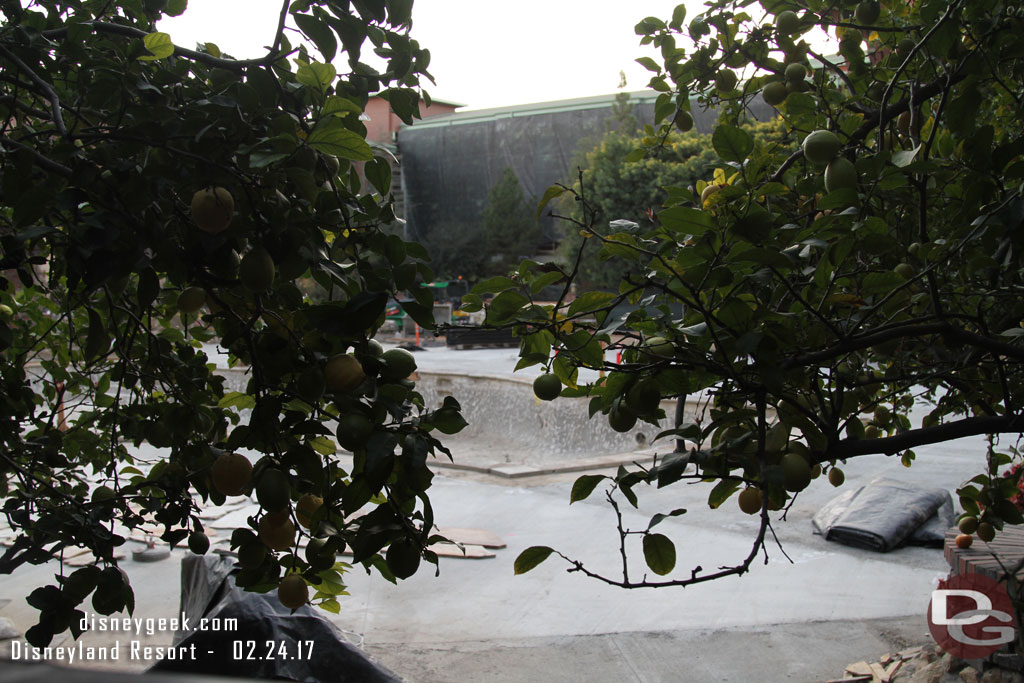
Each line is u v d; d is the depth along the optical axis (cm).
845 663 559
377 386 173
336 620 662
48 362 352
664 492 1019
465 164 5912
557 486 1090
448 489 1098
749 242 166
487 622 654
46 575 754
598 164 3453
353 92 196
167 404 287
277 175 160
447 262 5444
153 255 161
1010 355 194
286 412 174
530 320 185
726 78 362
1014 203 186
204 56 177
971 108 218
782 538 830
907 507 826
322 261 165
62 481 297
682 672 556
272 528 179
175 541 244
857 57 338
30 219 149
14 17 199
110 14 241
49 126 236
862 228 192
